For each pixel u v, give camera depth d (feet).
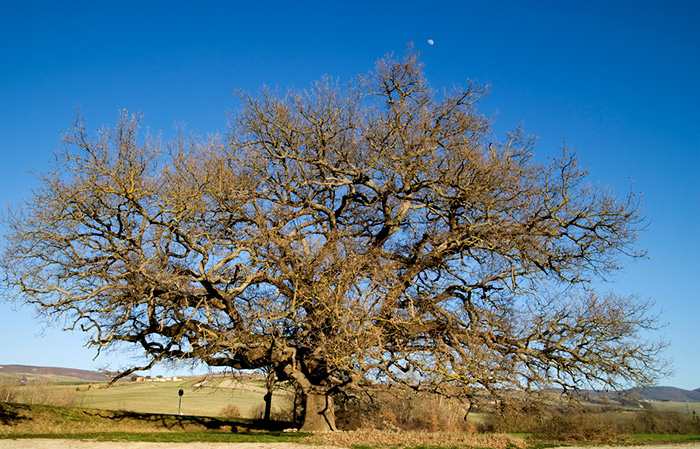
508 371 68.18
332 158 84.07
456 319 74.38
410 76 81.05
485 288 78.84
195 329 72.69
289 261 72.28
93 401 180.86
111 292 67.00
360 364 62.80
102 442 58.34
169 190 67.82
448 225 78.89
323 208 82.53
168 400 196.34
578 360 71.26
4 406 77.30
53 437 61.77
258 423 94.99
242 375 87.30
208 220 73.36
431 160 76.89
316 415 78.54
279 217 74.13
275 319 67.72
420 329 73.92
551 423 85.66
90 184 64.90
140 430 76.95
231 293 71.97
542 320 72.95
